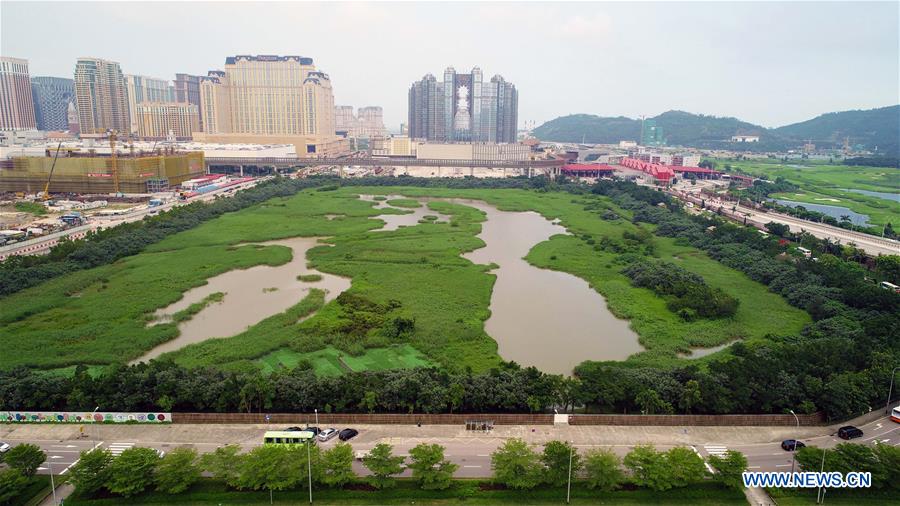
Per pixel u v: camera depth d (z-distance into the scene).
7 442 105.56
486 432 110.44
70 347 146.00
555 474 91.56
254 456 91.94
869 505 89.75
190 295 190.38
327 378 118.50
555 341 156.25
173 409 116.75
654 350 148.12
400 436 108.44
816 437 110.25
